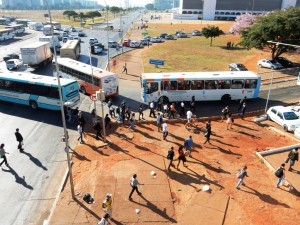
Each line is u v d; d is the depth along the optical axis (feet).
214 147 76.59
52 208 53.93
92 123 90.84
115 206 54.24
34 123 91.35
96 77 109.60
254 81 106.93
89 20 559.79
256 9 497.87
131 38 298.56
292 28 152.87
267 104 107.86
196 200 55.88
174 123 91.86
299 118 88.58
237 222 50.62
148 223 50.26
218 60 185.88
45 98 97.60
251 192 58.34
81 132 77.61
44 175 64.64
